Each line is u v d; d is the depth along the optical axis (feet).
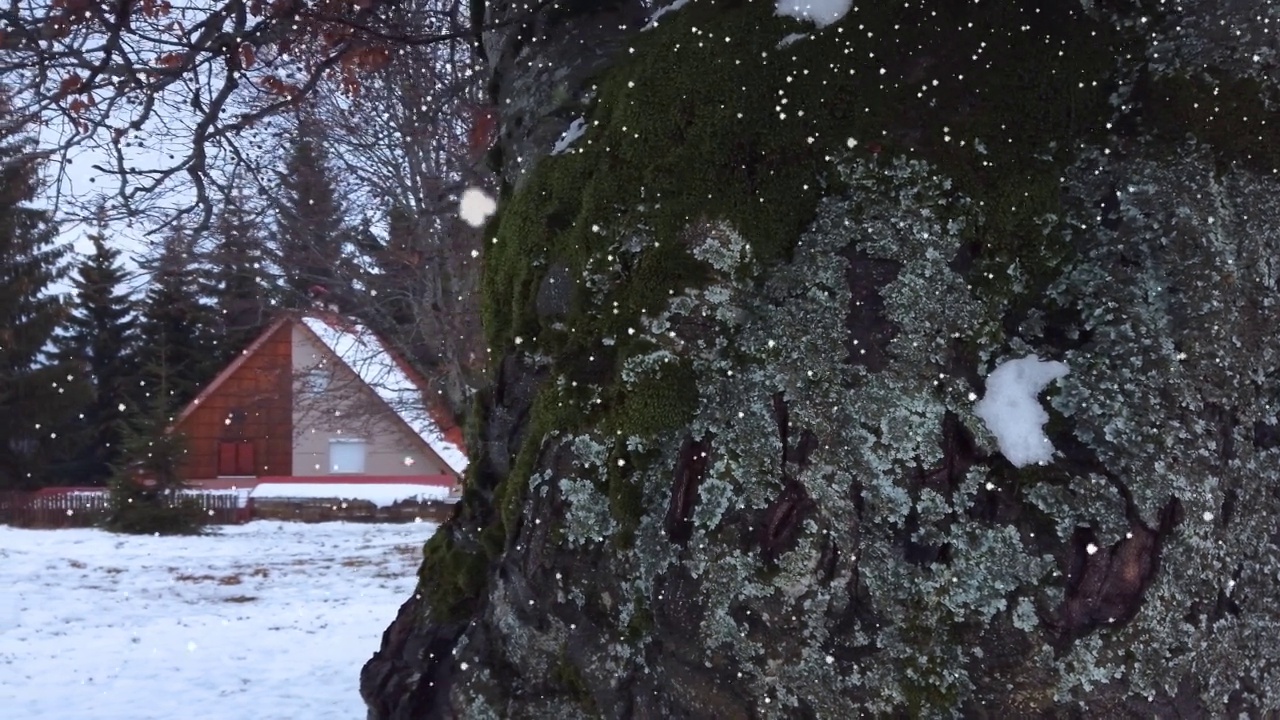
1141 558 6.50
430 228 38.22
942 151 7.27
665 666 7.13
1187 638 6.50
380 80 30.01
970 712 6.49
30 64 14.51
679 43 8.07
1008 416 6.80
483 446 8.96
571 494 7.53
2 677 23.98
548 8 9.50
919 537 6.67
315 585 43.27
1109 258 7.04
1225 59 7.20
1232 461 6.89
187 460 70.28
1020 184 7.20
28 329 88.74
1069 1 7.56
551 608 7.63
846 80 7.48
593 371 7.67
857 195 7.29
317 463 91.30
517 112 9.64
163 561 51.13
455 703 8.27
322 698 21.68
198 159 16.11
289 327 89.04
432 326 42.91
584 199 8.00
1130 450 6.63
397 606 36.96
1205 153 7.14
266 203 32.99
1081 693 6.39
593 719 7.48
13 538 59.57
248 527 70.23
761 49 7.72
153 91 15.38
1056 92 7.33
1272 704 6.88
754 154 7.54
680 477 7.18
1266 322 7.14
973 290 7.07
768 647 6.82
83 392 90.79
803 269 7.24
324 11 14.71
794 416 6.98
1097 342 6.90
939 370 6.92
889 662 6.60
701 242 7.48
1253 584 6.87
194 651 27.58
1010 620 6.47
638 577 7.23
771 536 6.89
